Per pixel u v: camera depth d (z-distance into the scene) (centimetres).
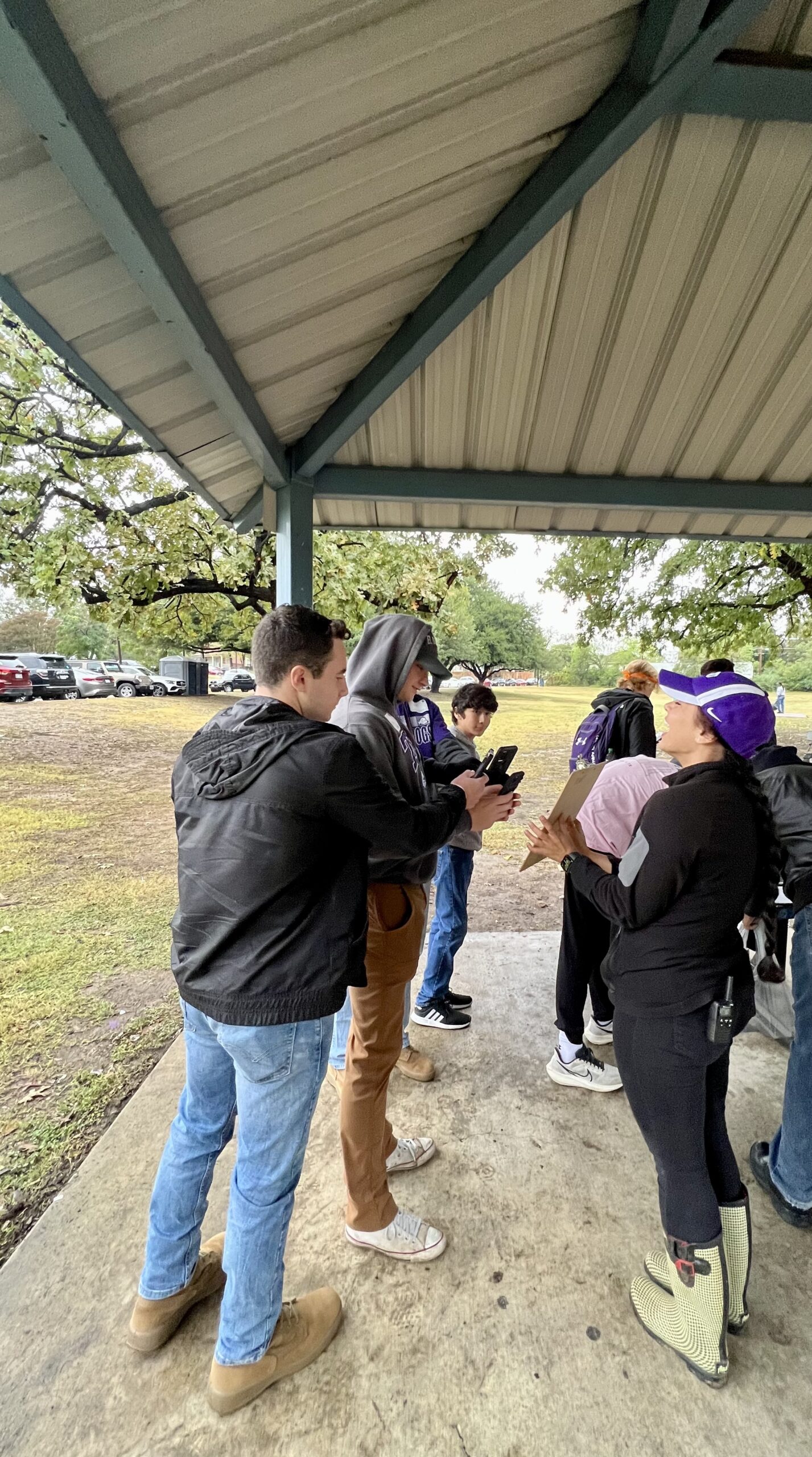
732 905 126
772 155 191
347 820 116
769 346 252
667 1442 123
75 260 129
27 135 98
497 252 186
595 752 275
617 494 313
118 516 934
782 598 1013
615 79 152
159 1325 136
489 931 446
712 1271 130
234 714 128
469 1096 224
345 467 301
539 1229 171
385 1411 128
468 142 146
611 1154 198
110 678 2277
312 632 131
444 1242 164
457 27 114
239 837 114
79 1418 126
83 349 158
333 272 170
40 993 341
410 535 969
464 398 271
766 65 161
